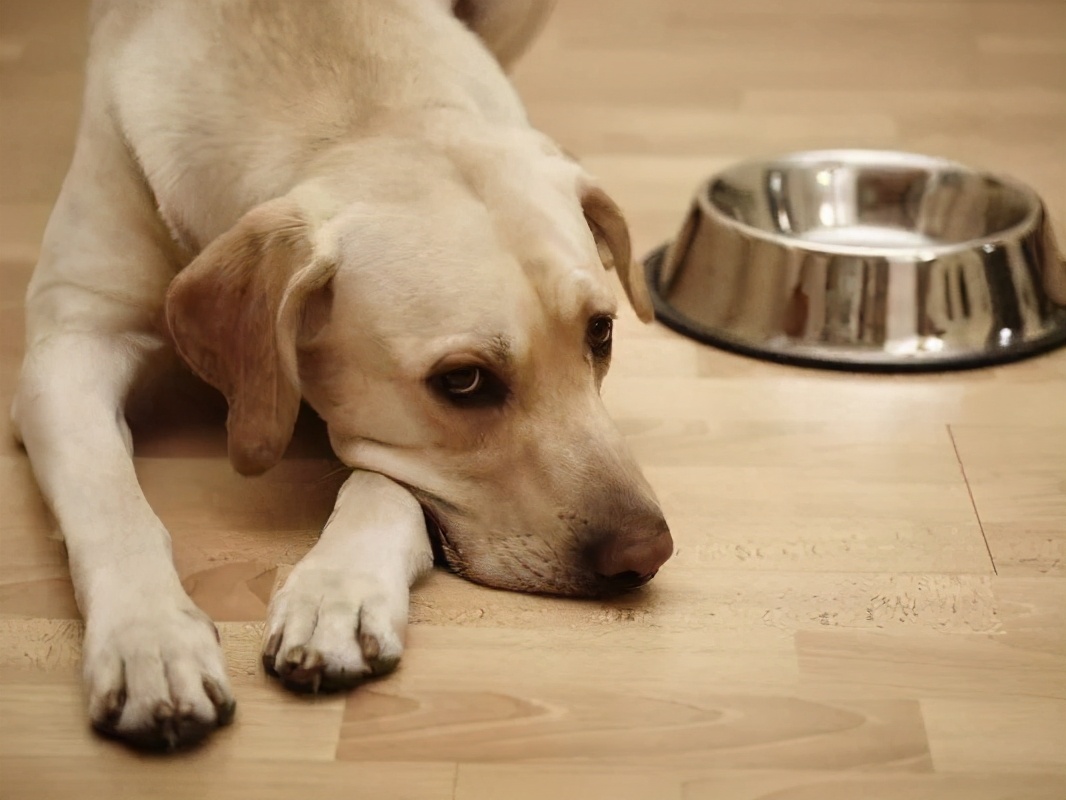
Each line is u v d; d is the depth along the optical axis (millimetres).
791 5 2057
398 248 1007
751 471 1146
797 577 1054
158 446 1160
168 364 1150
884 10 2027
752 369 1258
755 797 917
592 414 1021
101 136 1114
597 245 1150
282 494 1117
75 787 923
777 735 950
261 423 1014
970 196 1375
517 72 1818
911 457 1158
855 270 1255
